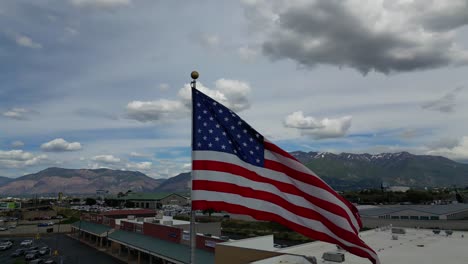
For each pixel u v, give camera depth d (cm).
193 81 1130
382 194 15575
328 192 1089
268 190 1101
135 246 5747
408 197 14575
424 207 8050
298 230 1070
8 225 12050
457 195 13650
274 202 1090
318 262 2736
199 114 1116
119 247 6781
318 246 3425
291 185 1110
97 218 9225
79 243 8488
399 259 2814
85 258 6419
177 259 4538
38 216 14512
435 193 16612
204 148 1089
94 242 8531
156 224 5916
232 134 1130
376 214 7788
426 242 3644
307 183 1104
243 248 3139
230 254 3241
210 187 1057
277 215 1075
